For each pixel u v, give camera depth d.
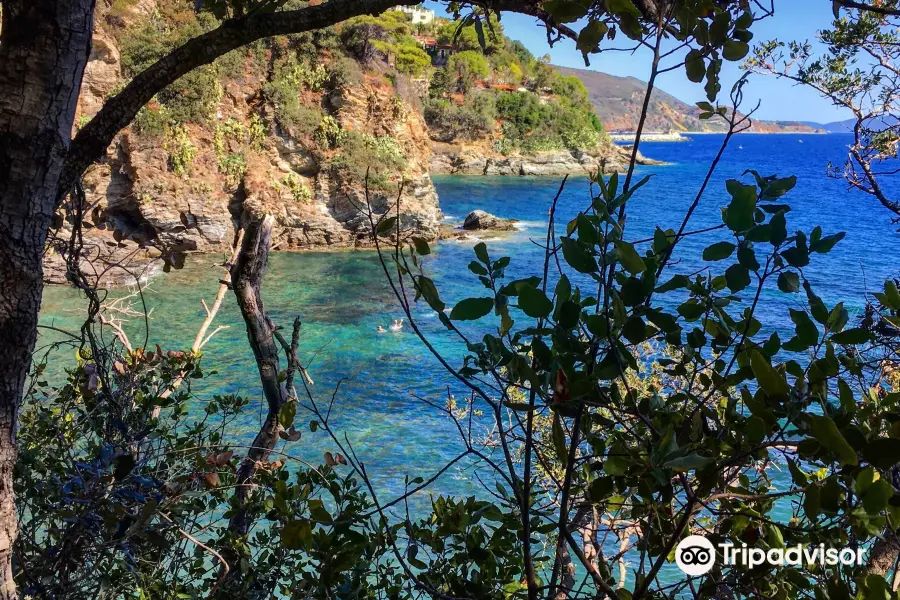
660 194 84.50
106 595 3.10
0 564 2.28
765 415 1.31
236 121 44.84
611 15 1.49
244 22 2.46
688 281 1.50
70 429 3.72
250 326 4.34
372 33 50.53
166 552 3.31
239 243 4.32
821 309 1.43
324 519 1.80
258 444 4.27
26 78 2.17
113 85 41.50
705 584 1.53
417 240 1.58
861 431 1.27
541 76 115.31
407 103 51.28
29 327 2.28
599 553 1.97
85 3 2.24
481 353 1.54
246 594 3.06
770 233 1.45
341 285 36.84
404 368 24.41
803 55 6.11
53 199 2.29
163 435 3.50
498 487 2.31
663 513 1.62
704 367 1.66
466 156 103.88
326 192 46.38
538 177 102.19
